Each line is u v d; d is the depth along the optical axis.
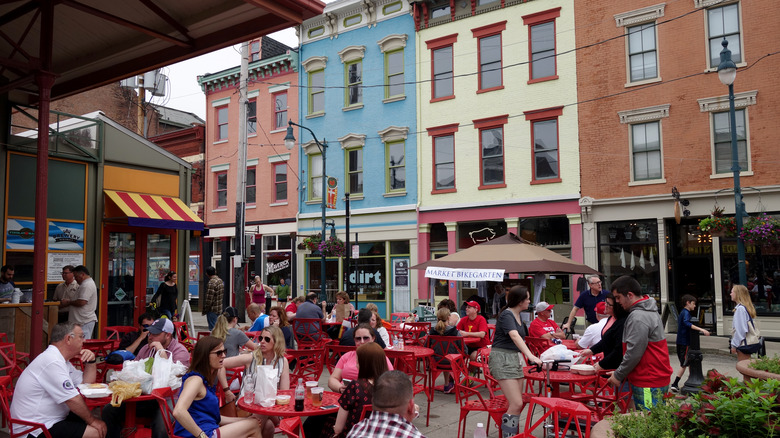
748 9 16.23
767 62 15.91
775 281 15.73
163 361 5.41
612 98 18.14
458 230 20.89
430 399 8.12
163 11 8.46
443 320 9.16
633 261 17.62
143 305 13.73
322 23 24.48
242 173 17.78
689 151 16.89
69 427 5.09
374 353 4.92
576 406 4.42
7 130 11.37
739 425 3.42
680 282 17.52
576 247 18.44
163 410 4.92
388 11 22.83
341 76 23.95
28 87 11.54
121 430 5.44
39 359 5.17
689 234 17.34
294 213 24.91
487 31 20.53
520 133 19.77
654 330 5.23
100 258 12.85
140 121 26.75
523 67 19.80
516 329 6.16
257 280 17.27
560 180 18.86
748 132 16.09
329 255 20.20
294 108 25.25
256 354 5.77
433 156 21.55
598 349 6.02
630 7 17.91
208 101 28.33
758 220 13.33
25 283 11.52
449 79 21.50
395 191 22.33
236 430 4.97
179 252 14.70
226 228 27.25
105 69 10.73
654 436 3.58
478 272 9.93
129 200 13.27
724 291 16.38
